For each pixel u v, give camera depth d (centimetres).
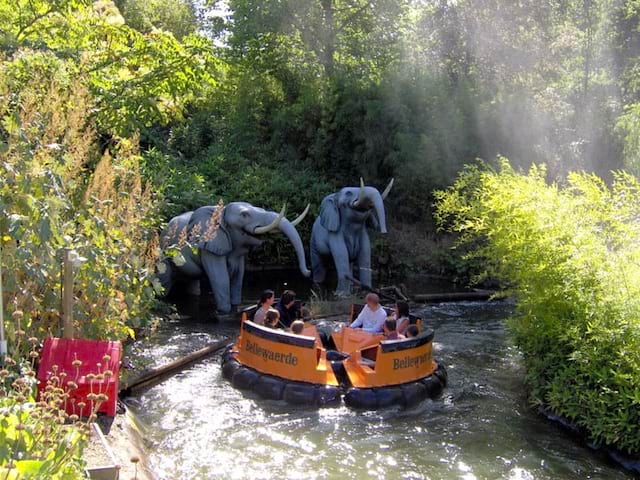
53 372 517
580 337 712
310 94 2241
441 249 1855
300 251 1255
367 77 2258
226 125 2353
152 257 776
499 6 2167
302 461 639
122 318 692
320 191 2025
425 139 1978
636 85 2152
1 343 439
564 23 2238
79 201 702
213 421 732
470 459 652
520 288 862
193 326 1166
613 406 671
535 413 784
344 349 909
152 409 765
